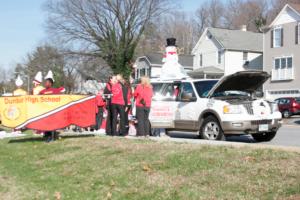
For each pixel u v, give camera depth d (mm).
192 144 10633
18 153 12055
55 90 13938
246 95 14641
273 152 8898
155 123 14953
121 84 14492
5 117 13523
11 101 13469
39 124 13305
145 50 64500
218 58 55562
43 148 12305
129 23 57781
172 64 18672
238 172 7730
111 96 14531
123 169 9000
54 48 60312
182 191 7266
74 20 58000
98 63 59281
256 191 6805
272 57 48938
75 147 11797
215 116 13703
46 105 13375
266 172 7523
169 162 8906
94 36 57938
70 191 8305
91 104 13758
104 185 8336
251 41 56031
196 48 58812
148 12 58375
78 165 9953
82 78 64312
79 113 13594
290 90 46969
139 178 8273
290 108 38719
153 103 15031
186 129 14578
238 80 13984
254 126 13445
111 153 10477
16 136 15438
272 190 6734
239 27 81500
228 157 8742
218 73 53969
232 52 54375
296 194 6473
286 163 7922
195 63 59188
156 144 10930
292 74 46719
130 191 7758
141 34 58594
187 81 14828
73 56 58938
